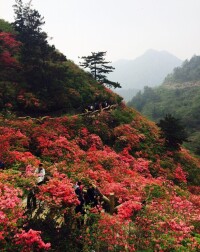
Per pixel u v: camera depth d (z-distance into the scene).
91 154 24.33
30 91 32.28
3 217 9.43
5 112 27.92
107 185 17.31
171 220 12.36
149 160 30.12
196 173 31.97
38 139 23.81
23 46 33.22
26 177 14.92
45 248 9.12
